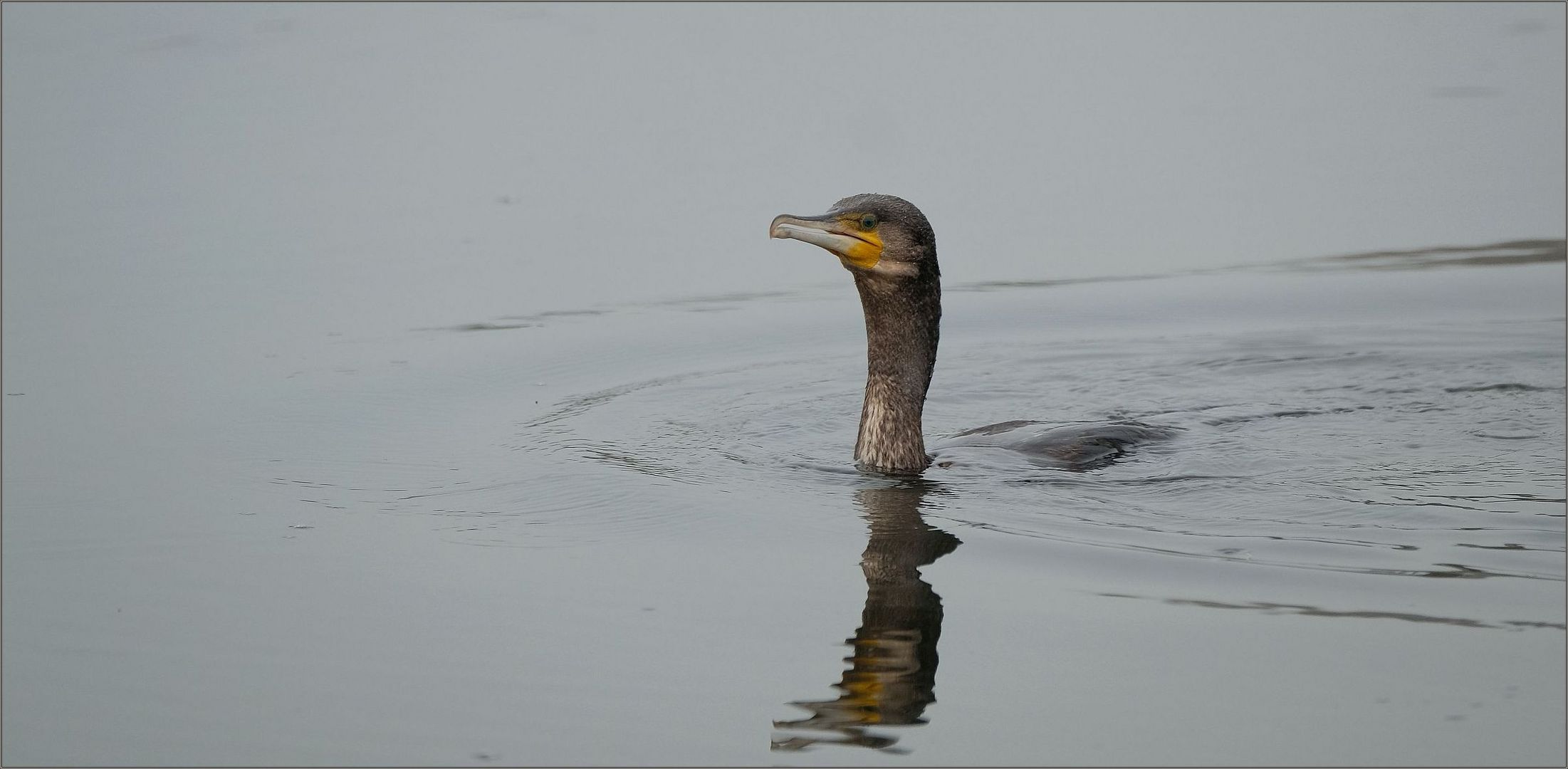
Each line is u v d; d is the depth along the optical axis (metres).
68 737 7.29
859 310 16.45
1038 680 7.61
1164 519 9.78
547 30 28.12
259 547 9.59
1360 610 8.26
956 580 8.84
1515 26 27.22
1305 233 18.55
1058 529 9.65
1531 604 8.26
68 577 9.17
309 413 12.72
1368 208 19.22
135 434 12.09
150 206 19.48
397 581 9.01
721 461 11.34
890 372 10.98
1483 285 16.59
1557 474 10.61
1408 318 15.70
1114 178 20.69
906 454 11.02
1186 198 19.89
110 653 8.14
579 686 7.67
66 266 17.22
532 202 19.92
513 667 7.88
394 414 12.73
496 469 11.18
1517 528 9.45
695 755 7.00
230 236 18.44
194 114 23.12
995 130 22.58
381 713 7.44
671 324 15.91
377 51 26.50
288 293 16.52
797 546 9.45
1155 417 12.52
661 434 12.20
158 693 7.70
